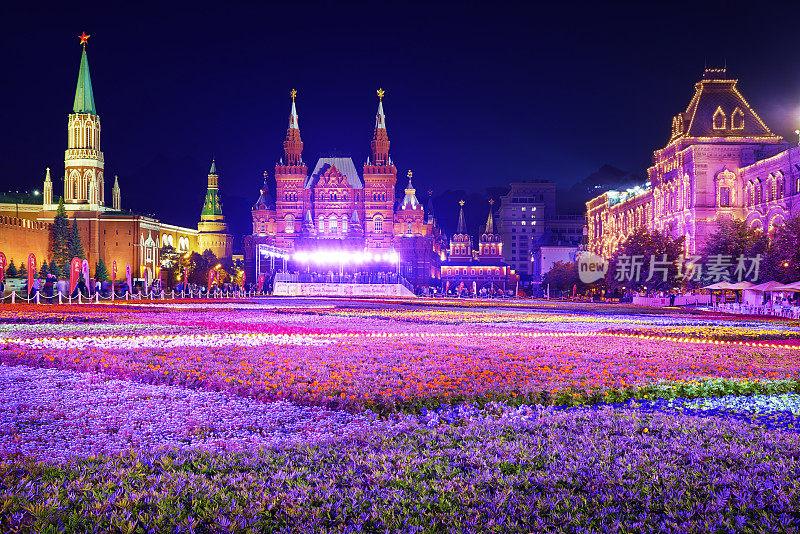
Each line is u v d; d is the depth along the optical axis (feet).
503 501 26.25
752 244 268.82
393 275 571.28
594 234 575.38
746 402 47.11
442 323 127.54
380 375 54.75
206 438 36.04
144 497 25.88
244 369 57.47
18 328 99.71
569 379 53.62
